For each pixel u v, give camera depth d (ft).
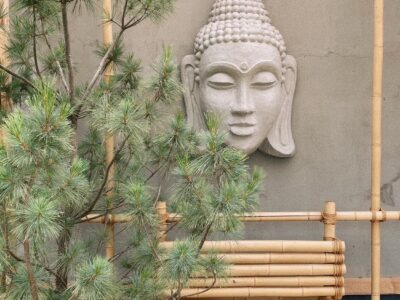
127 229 6.77
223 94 7.23
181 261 4.97
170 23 7.62
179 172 4.98
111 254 6.56
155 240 5.60
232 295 6.89
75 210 5.73
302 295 6.98
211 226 5.08
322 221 7.16
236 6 7.24
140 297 5.34
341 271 6.98
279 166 7.72
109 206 5.90
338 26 7.70
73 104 5.61
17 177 4.22
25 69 5.98
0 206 4.46
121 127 4.94
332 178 7.75
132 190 5.31
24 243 4.49
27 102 4.55
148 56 7.62
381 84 7.13
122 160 6.03
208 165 4.91
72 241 5.68
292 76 7.59
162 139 5.49
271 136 7.52
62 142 4.32
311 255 6.96
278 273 6.92
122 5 6.89
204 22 7.61
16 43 5.74
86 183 5.05
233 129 7.18
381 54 6.97
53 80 5.22
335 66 7.70
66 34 5.56
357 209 7.75
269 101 7.23
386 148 7.74
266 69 7.17
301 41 7.68
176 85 5.47
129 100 5.17
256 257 6.91
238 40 7.07
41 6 5.51
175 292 5.74
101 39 7.54
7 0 6.48
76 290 4.51
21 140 4.15
